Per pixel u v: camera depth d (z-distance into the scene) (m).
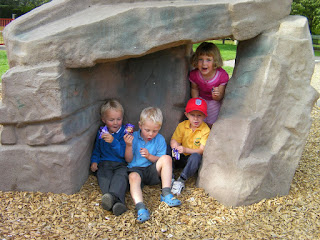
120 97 3.38
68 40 2.49
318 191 3.15
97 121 3.17
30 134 2.67
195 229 2.50
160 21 2.54
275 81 2.76
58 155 2.67
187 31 2.63
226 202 2.80
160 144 3.14
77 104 2.78
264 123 2.84
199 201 2.84
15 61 2.58
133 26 2.52
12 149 2.70
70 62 2.54
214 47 3.26
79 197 2.79
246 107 2.90
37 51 2.49
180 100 3.39
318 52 20.14
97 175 2.99
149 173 3.02
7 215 2.52
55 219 2.52
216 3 2.66
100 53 2.53
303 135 2.96
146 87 3.39
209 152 2.95
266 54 2.87
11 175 2.77
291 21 2.90
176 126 3.46
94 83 2.99
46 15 2.76
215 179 2.89
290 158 2.97
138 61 3.33
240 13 2.70
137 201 2.67
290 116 2.90
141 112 3.28
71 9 2.82
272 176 2.91
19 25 2.66
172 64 3.31
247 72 2.94
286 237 2.45
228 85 3.07
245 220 2.62
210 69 3.27
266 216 2.68
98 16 2.57
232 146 2.79
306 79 2.88
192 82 3.46
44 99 2.54
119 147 3.00
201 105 3.09
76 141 2.79
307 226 2.59
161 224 2.54
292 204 2.88
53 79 2.49
